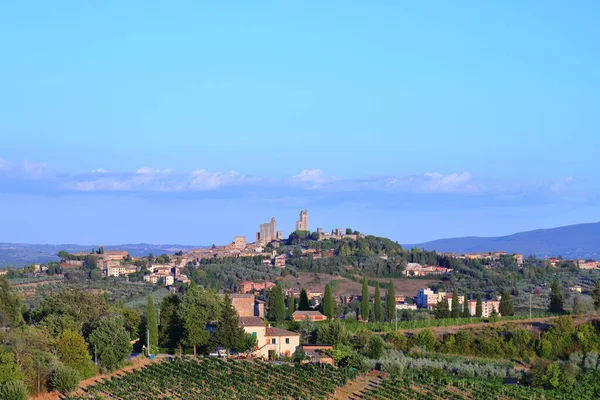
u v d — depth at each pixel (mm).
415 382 146625
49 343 142000
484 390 139750
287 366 150875
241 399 128125
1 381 123125
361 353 170000
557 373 147125
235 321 164625
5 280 175875
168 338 177000
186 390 133000
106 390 133500
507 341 180125
